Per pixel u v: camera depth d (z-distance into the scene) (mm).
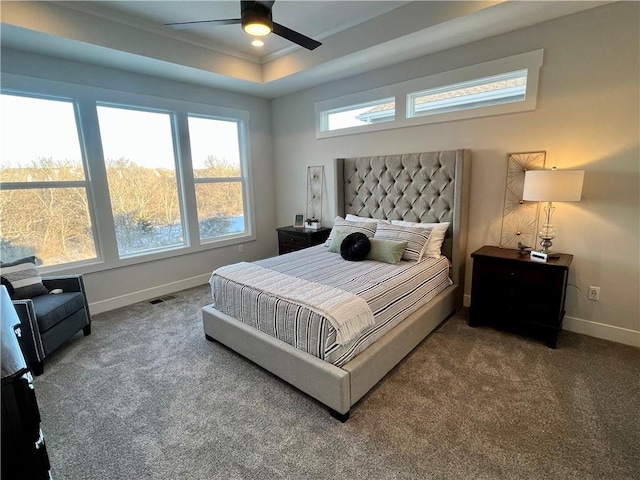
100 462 1669
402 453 1677
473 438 1757
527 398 2055
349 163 4102
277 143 5152
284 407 2051
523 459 1618
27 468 997
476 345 2703
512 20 2633
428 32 2822
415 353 2600
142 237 3998
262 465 1632
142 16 2992
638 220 2514
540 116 2807
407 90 3529
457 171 3152
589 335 2824
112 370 2486
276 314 2242
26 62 2945
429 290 2883
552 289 2590
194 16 3008
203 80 4008
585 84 2578
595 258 2723
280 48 3807
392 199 3744
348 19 3105
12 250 3115
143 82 3730
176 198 4273
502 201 3107
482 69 3014
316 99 4445
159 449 1745
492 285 2900
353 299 2125
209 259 4613
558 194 2459
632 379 2209
